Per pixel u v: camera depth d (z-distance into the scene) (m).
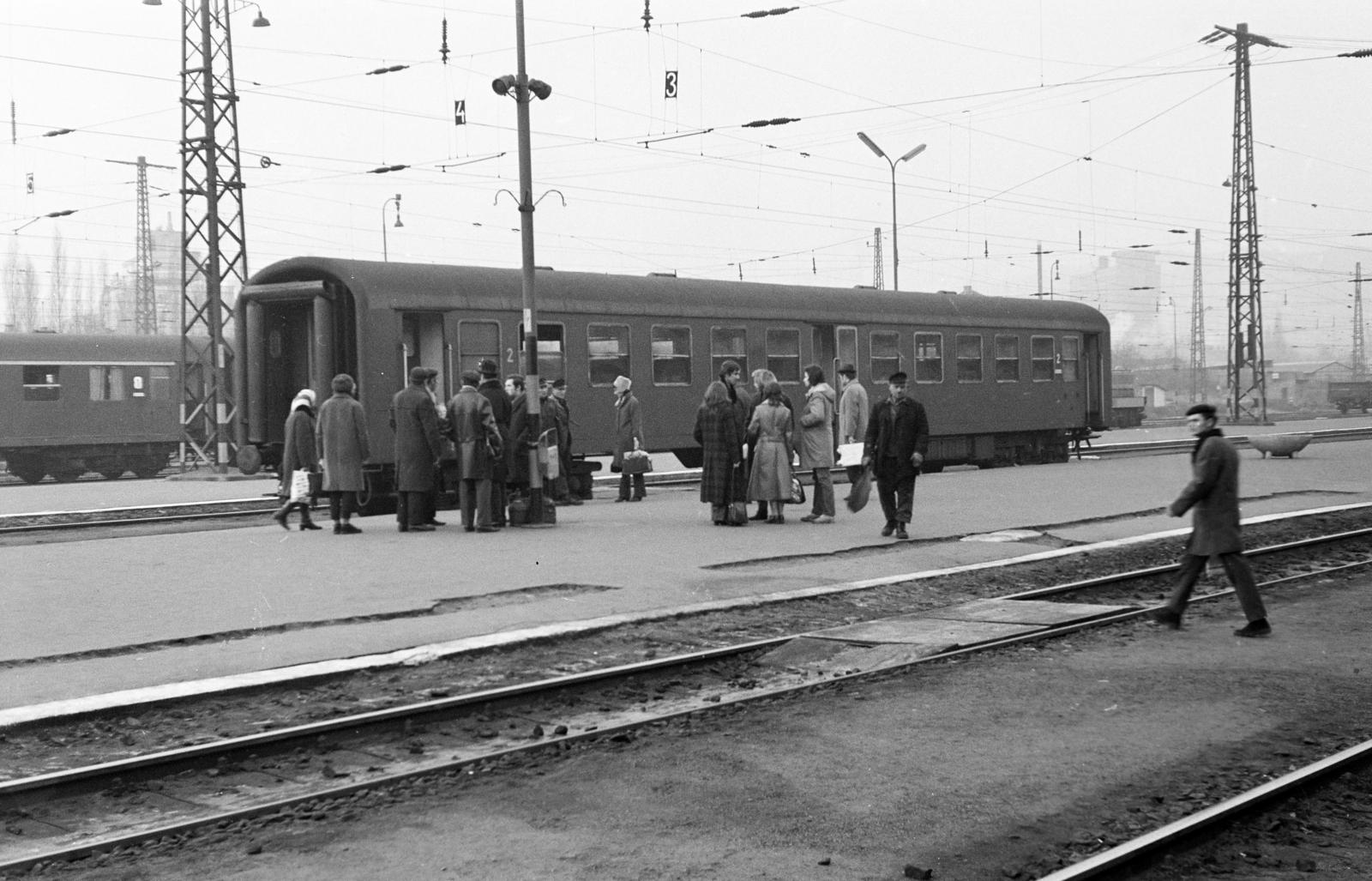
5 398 39.84
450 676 10.27
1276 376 133.00
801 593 13.52
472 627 11.69
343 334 23.67
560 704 9.45
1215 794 6.99
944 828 6.48
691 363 29.45
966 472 35.22
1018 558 16.09
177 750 7.87
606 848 6.26
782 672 10.64
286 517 20.44
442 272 25.03
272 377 24.28
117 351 41.75
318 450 19.97
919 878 5.77
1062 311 39.78
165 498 29.75
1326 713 8.76
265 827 6.67
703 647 11.45
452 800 7.09
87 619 12.24
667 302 28.98
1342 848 6.28
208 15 35.91
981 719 8.67
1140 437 59.25
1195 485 11.66
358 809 6.93
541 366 26.42
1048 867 5.93
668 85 30.31
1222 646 11.15
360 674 10.09
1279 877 5.90
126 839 6.40
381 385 23.55
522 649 11.14
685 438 29.30
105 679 9.68
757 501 20.77
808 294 32.56
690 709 9.11
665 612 12.41
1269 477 29.53
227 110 36.69
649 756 7.89
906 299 35.03
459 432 19.39
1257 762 7.62
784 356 31.62
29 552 17.62
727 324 30.25
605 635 11.74
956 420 35.94
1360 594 13.93
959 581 14.83
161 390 42.50
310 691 9.74
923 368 35.12
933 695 9.39
